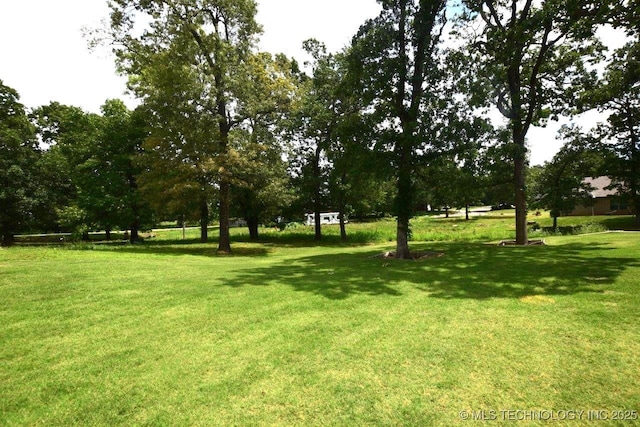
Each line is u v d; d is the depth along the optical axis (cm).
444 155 1283
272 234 3325
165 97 1711
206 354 438
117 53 1883
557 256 1166
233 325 538
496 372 379
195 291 740
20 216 2389
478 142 1260
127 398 344
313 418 309
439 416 308
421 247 1816
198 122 1800
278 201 2173
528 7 1527
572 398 329
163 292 728
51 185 2644
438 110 1330
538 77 1734
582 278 796
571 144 2703
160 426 303
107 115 2528
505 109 1739
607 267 909
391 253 1502
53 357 431
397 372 385
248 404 331
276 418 310
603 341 445
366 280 873
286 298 691
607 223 3091
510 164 1584
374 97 1310
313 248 2208
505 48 1488
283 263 1288
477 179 1458
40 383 371
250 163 1823
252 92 1884
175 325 538
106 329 521
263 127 2064
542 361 400
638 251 1162
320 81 2498
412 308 614
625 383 350
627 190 2728
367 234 2952
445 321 540
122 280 827
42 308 609
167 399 342
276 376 382
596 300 616
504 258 1200
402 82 1307
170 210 1967
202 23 1811
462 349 437
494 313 570
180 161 1825
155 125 1922
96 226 2475
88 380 377
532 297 656
